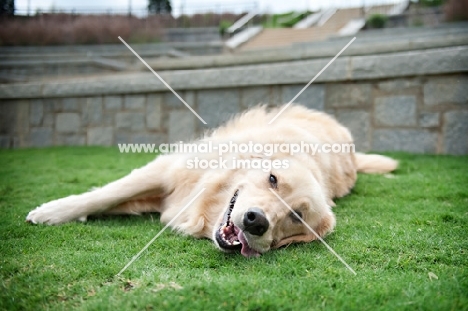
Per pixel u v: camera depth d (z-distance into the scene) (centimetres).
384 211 138
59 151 250
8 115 287
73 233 116
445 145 207
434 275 96
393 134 216
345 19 756
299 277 95
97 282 92
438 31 484
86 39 617
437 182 164
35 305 85
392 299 87
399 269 101
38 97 280
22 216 129
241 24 746
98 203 126
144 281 91
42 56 528
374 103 218
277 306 83
